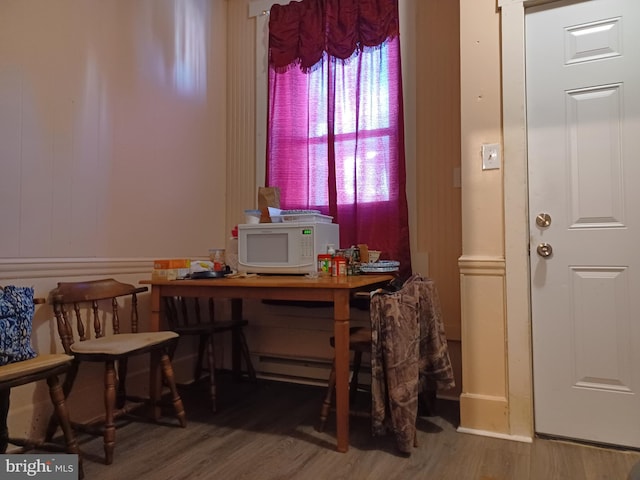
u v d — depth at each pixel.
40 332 1.89
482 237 1.98
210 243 2.95
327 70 2.70
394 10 2.54
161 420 2.12
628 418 1.77
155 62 2.54
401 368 1.68
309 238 2.20
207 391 2.59
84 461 1.70
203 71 2.93
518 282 1.90
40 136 1.90
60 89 2.00
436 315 1.95
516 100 1.92
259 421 2.11
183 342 2.75
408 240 2.47
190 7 2.83
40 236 1.90
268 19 2.99
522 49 1.92
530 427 1.87
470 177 2.00
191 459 1.71
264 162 2.97
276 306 2.84
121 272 2.29
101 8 2.22
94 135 2.16
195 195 2.83
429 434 1.93
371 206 2.56
